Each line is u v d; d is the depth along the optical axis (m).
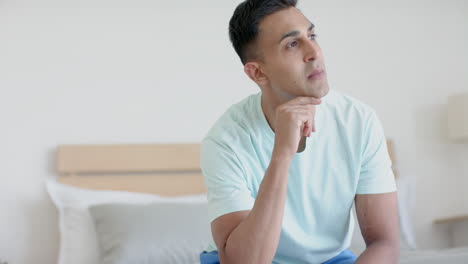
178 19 3.06
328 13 3.21
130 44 3.00
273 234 1.28
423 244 3.19
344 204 1.47
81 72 2.93
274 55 1.36
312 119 1.35
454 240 3.25
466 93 3.09
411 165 3.22
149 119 2.98
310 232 1.48
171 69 3.03
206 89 3.06
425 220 3.20
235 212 1.36
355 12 3.25
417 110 3.27
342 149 1.46
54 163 2.85
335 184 1.46
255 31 1.39
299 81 1.34
